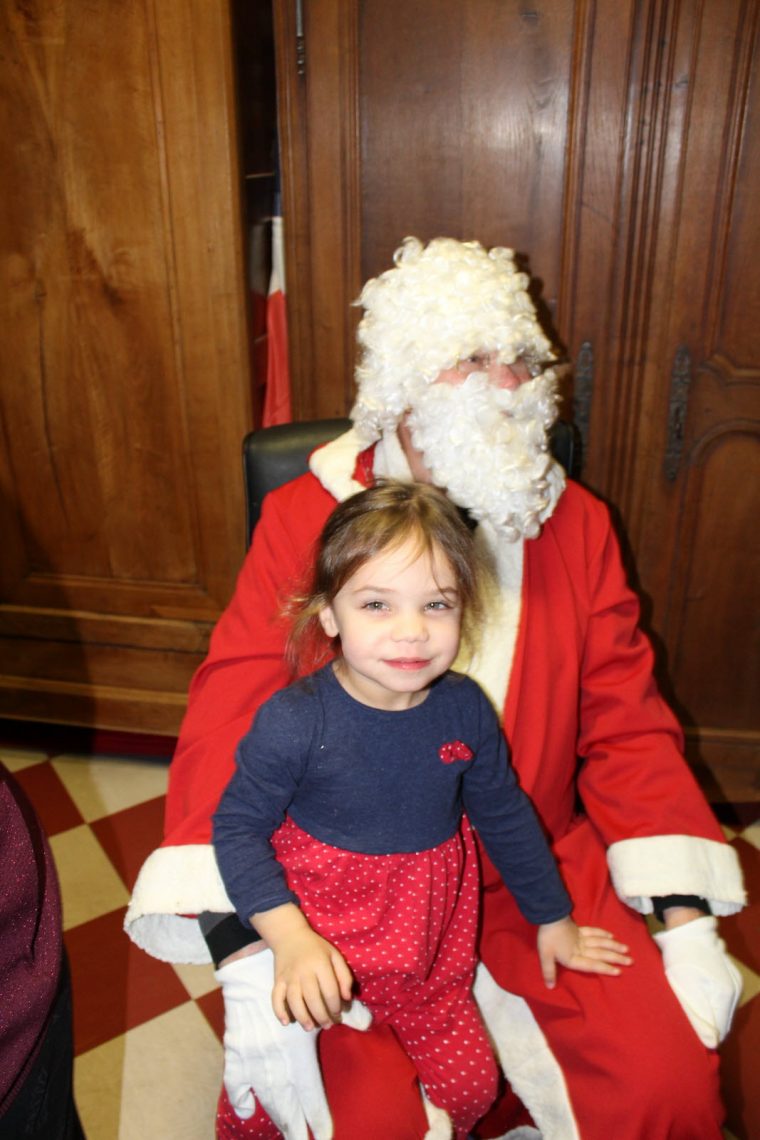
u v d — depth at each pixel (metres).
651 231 1.50
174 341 1.72
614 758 1.06
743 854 1.77
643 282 1.53
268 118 1.77
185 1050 1.41
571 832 1.09
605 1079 0.87
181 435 1.80
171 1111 1.32
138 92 1.54
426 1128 0.86
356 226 1.57
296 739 0.88
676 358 1.57
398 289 0.99
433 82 1.47
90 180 1.62
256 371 1.79
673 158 1.45
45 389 1.80
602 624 1.10
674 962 0.94
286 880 0.87
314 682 0.91
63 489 1.88
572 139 1.46
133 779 2.02
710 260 1.50
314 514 1.13
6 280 1.72
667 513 1.68
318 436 1.28
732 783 1.86
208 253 1.64
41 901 0.67
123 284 1.69
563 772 1.08
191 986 1.52
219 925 0.92
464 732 0.91
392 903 0.89
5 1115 0.62
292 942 0.82
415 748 0.89
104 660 2.02
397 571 0.83
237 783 0.90
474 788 0.94
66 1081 0.72
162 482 1.85
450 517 0.87
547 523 1.10
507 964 1.00
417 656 0.83
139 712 2.04
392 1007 0.91
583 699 1.12
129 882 1.73
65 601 1.98
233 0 1.50
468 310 0.95
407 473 1.04
